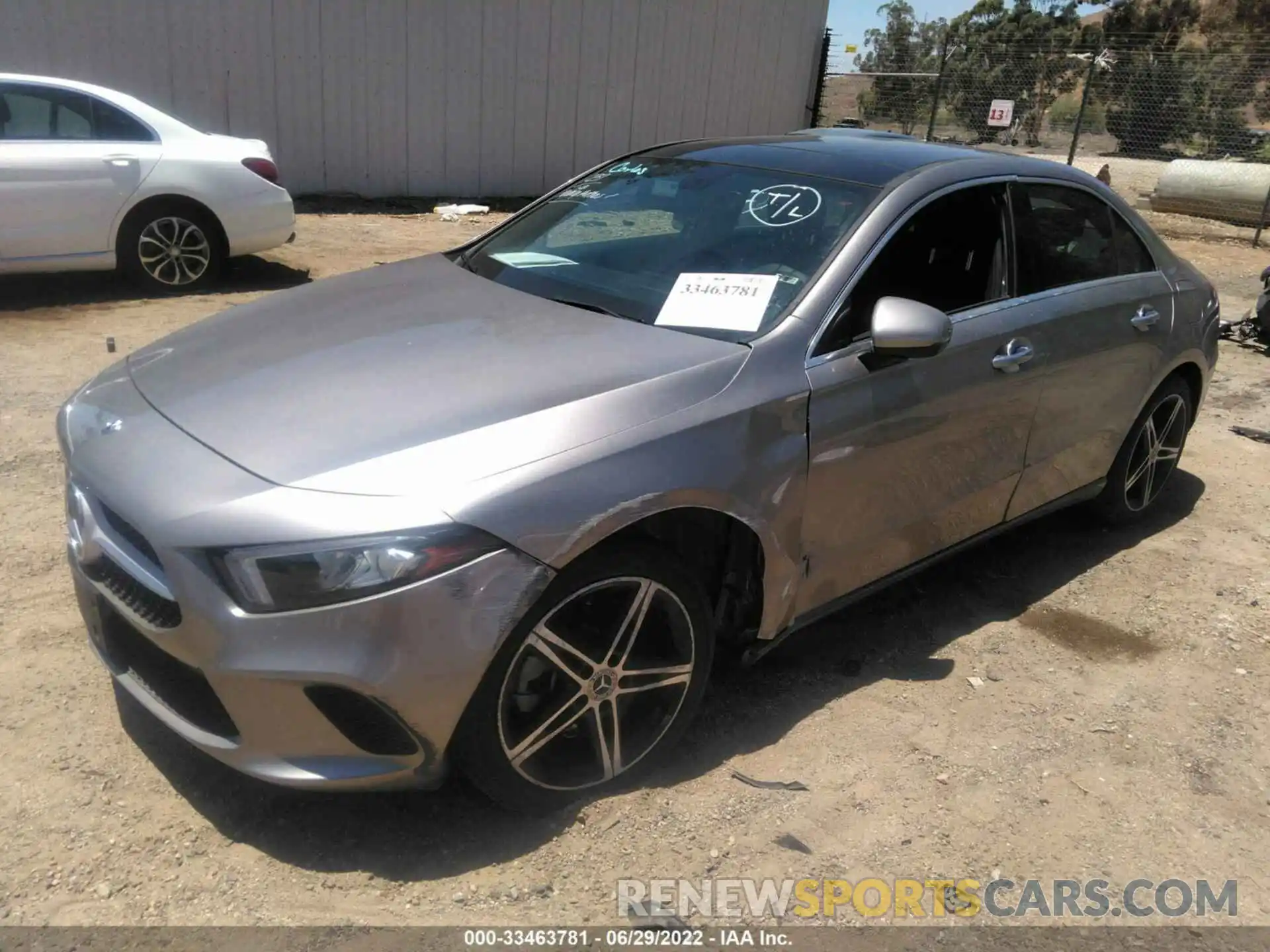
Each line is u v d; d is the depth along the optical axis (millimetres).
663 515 2857
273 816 2676
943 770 3062
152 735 2939
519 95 14422
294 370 2844
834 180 3561
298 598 2270
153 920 2350
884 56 21094
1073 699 3482
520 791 2621
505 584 2373
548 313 3209
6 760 2795
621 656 2701
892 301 3039
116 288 8055
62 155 7270
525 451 2473
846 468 3117
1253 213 15891
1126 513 4820
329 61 12961
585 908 2469
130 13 11695
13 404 5344
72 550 2758
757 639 3137
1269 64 21531
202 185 7859
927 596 4129
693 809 2818
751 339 3016
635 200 3846
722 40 15852
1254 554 4695
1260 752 3258
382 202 13641
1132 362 4281
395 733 2381
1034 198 3926
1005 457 3771
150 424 2699
